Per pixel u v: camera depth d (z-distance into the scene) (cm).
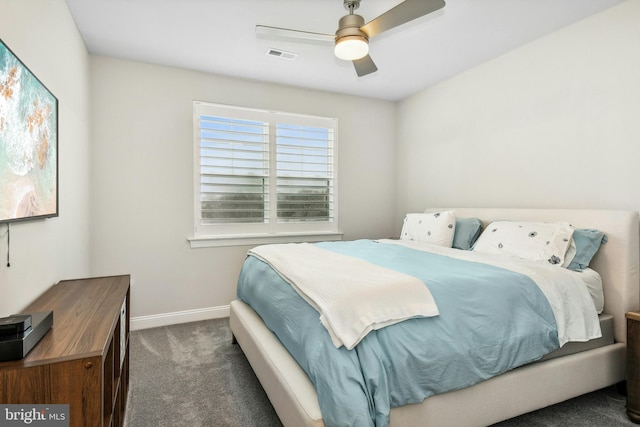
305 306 161
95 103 293
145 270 315
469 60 309
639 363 177
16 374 89
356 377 124
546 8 225
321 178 393
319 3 218
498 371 156
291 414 138
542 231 229
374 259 224
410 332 141
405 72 336
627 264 204
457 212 331
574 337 180
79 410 94
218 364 242
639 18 211
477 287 167
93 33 255
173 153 323
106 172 298
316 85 371
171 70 320
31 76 140
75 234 234
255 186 360
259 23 243
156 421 178
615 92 222
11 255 128
